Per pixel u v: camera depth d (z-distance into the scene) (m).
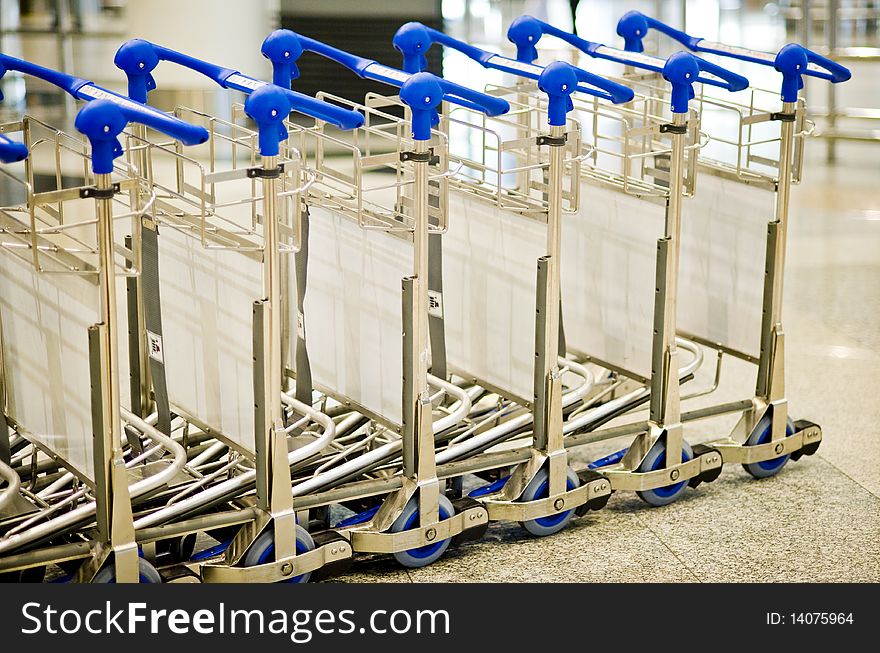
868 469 3.60
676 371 3.18
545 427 2.96
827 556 2.99
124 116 2.15
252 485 2.68
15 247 2.55
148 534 2.48
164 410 2.80
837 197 8.21
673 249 3.07
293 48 2.74
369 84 7.89
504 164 7.27
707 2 8.13
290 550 2.61
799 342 4.96
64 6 6.44
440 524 2.82
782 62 3.17
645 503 3.33
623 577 2.85
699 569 2.90
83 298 2.32
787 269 6.20
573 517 3.22
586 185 3.40
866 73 10.08
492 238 3.04
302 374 3.03
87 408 2.39
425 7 7.93
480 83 7.97
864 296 5.67
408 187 3.27
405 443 2.77
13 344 2.65
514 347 3.04
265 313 2.45
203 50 6.68
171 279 2.83
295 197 2.81
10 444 2.93
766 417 3.44
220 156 6.78
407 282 2.64
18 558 2.35
